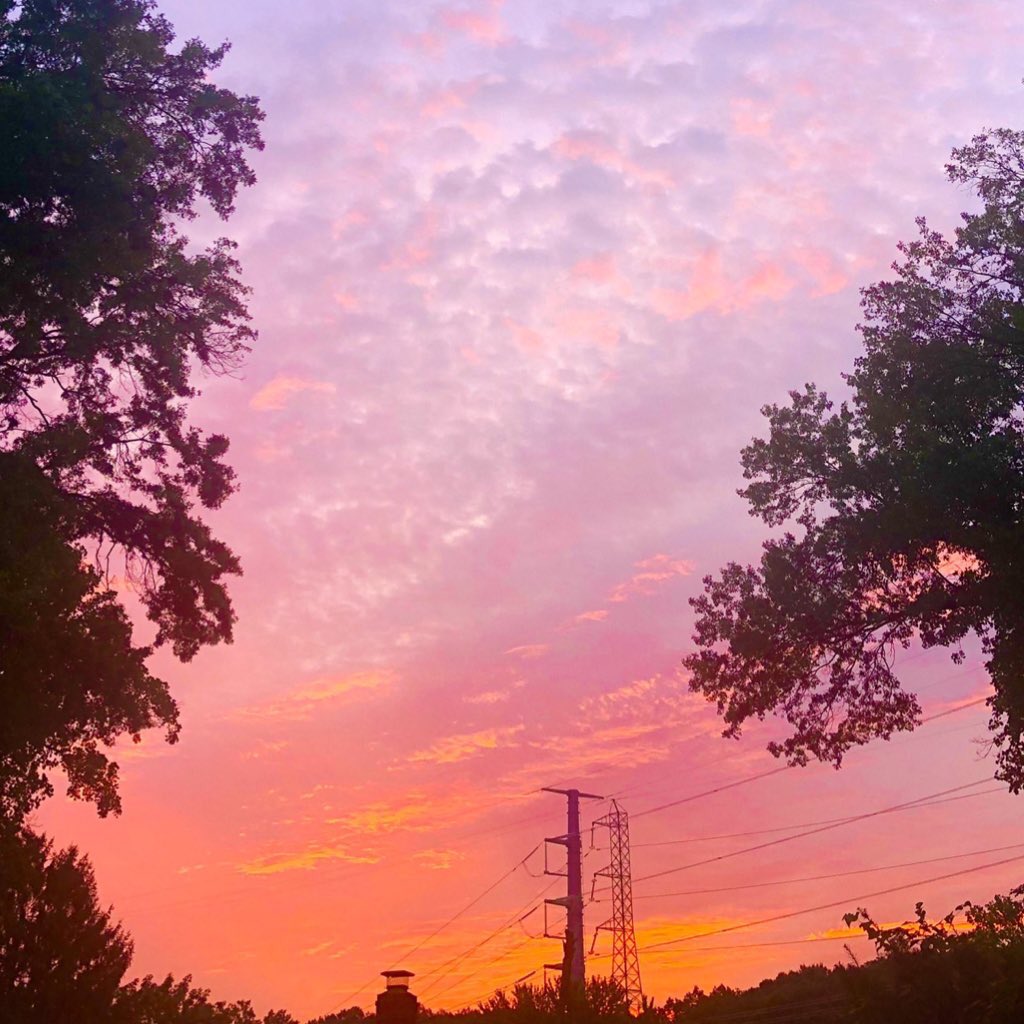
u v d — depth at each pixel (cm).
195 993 2020
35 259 2242
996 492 2403
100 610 2486
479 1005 2397
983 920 1698
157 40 2458
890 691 2803
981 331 2595
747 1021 4625
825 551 2697
